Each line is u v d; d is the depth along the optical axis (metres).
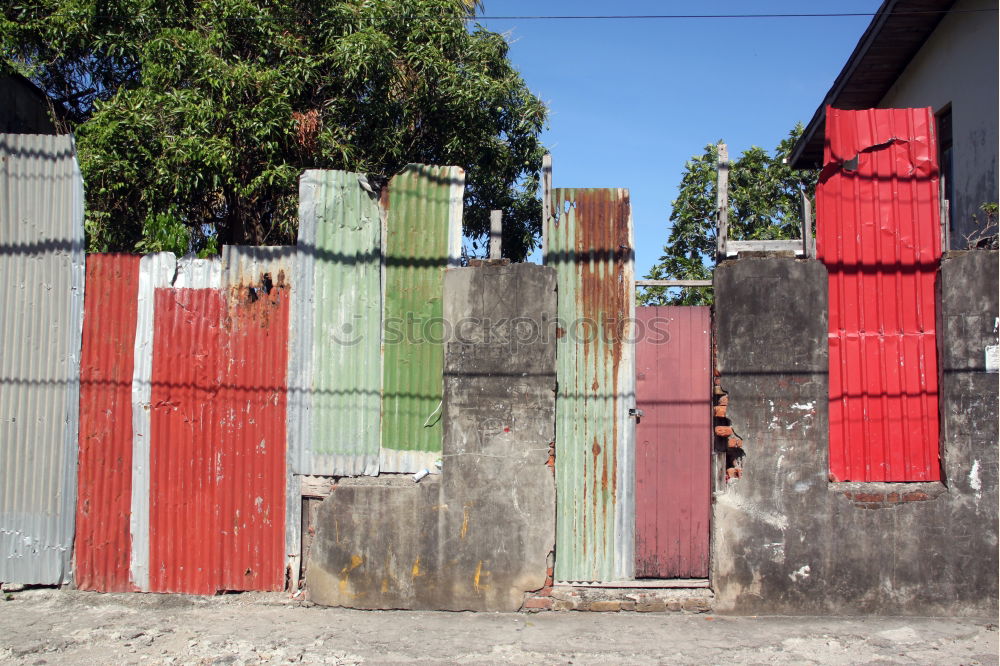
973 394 5.83
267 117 9.51
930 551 5.78
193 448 6.12
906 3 9.11
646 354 6.18
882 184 6.04
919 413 5.94
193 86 9.73
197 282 6.20
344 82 10.39
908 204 6.04
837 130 6.06
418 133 11.34
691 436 6.12
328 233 6.17
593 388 6.09
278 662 4.96
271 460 6.10
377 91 10.45
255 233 10.93
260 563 6.07
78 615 5.71
